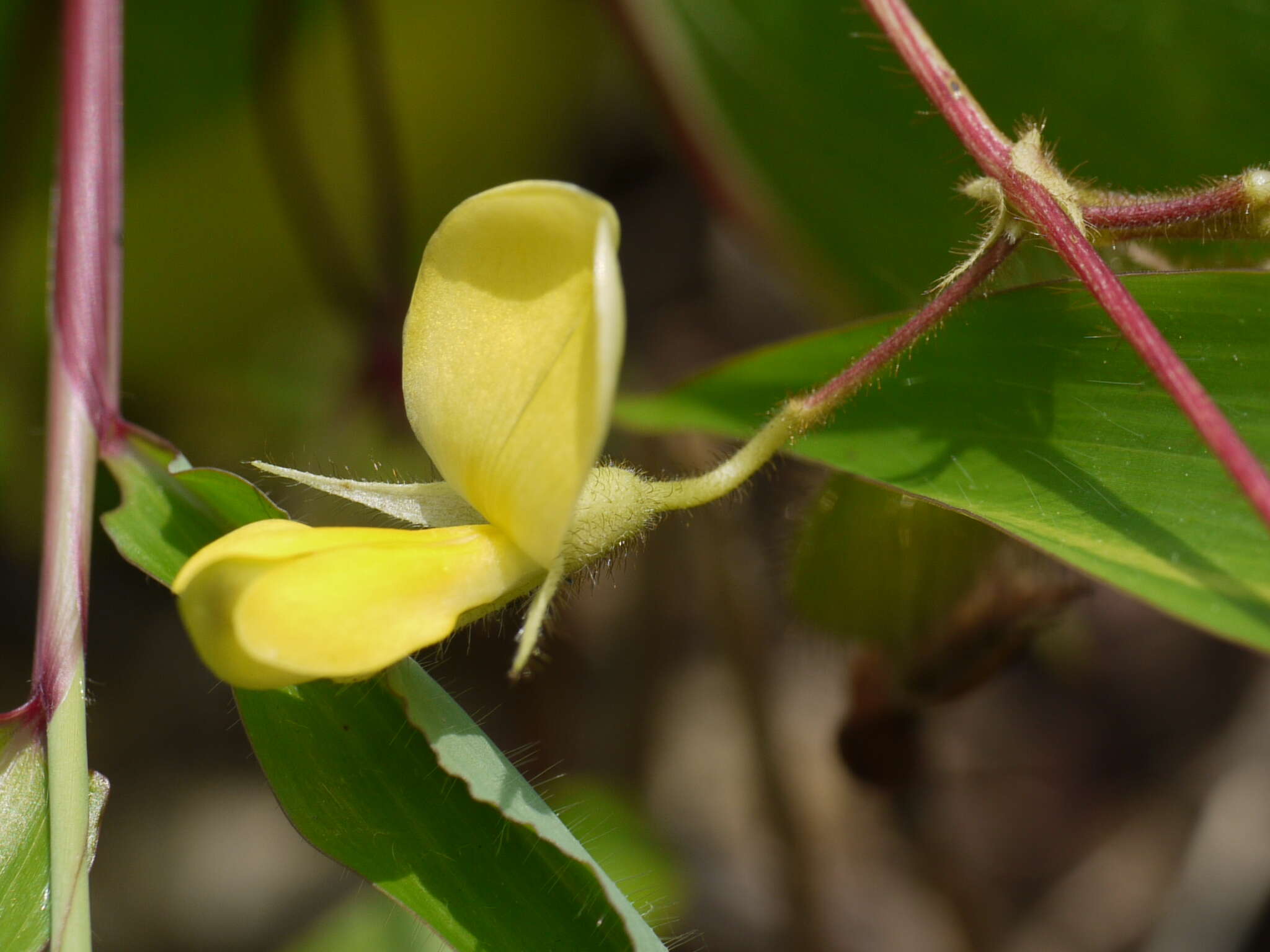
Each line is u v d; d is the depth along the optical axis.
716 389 0.15
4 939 0.13
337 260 0.23
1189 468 0.13
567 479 0.12
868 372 0.13
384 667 0.12
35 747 0.13
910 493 0.14
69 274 0.14
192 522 0.14
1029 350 0.14
